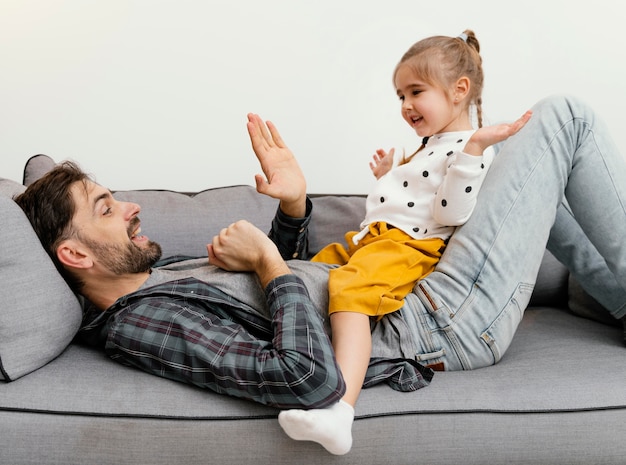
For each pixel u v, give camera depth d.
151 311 1.19
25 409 1.08
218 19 2.13
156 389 1.14
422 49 1.58
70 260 1.28
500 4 2.29
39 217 1.27
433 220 1.46
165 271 1.40
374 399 1.17
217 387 1.12
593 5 2.33
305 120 2.22
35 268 1.19
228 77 2.16
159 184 2.14
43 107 2.06
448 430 1.14
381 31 2.24
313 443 1.10
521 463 1.16
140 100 2.11
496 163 1.43
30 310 1.16
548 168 1.38
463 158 1.31
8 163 2.06
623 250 1.36
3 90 2.03
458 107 1.58
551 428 1.16
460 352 1.32
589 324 1.67
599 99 2.37
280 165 1.58
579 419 1.17
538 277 1.88
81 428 1.08
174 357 1.14
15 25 2.02
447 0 2.26
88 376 1.17
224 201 1.85
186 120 2.14
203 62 2.14
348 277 1.32
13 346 1.14
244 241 1.32
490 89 2.31
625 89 2.37
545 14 2.31
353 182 2.27
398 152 2.28
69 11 2.05
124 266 1.31
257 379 1.08
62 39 2.05
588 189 1.38
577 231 1.55
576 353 1.39
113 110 2.10
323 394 1.07
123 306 1.24
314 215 1.90
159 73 2.12
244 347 1.12
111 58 2.08
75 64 2.06
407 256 1.38
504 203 1.37
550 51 2.32
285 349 1.08
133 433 1.08
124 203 1.40
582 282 1.56
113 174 2.11
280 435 1.10
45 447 1.07
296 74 2.20
